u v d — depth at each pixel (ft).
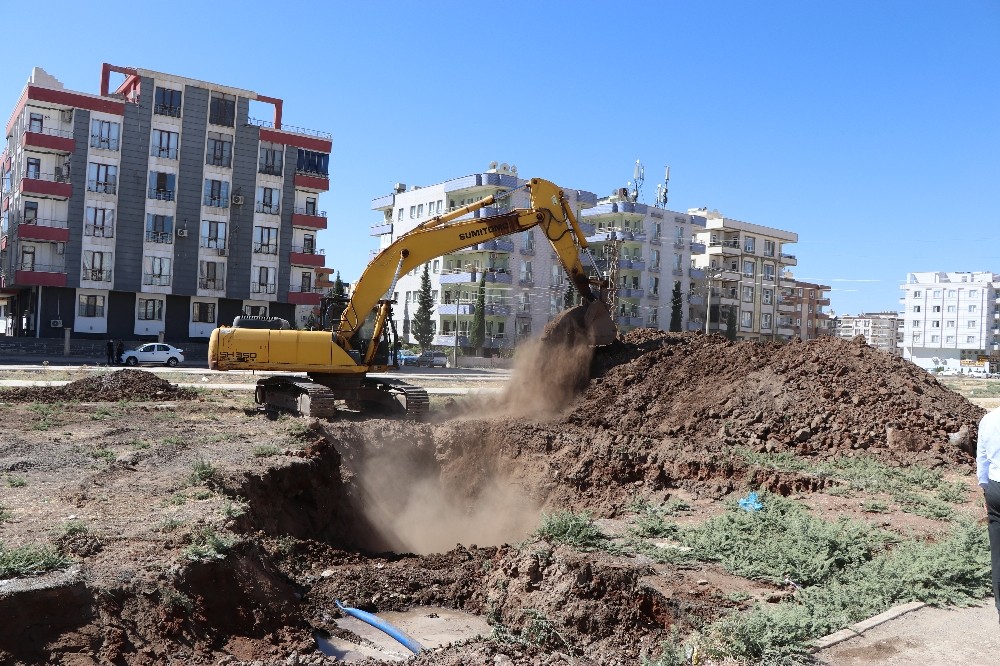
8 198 178.40
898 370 60.54
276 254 186.70
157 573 26.91
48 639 23.02
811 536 35.22
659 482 47.65
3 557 25.58
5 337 157.89
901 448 51.44
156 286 170.91
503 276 223.92
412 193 249.34
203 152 175.73
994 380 196.03
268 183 185.26
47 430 56.59
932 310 408.67
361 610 32.07
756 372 62.75
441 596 33.88
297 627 29.60
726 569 32.76
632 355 72.79
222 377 120.88
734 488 46.19
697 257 297.74
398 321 255.50
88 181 163.22
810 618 25.72
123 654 23.62
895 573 30.07
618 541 36.63
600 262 249.55
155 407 72.23
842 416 55.21
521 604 31.01
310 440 53.93
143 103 168.66
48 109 162.40
